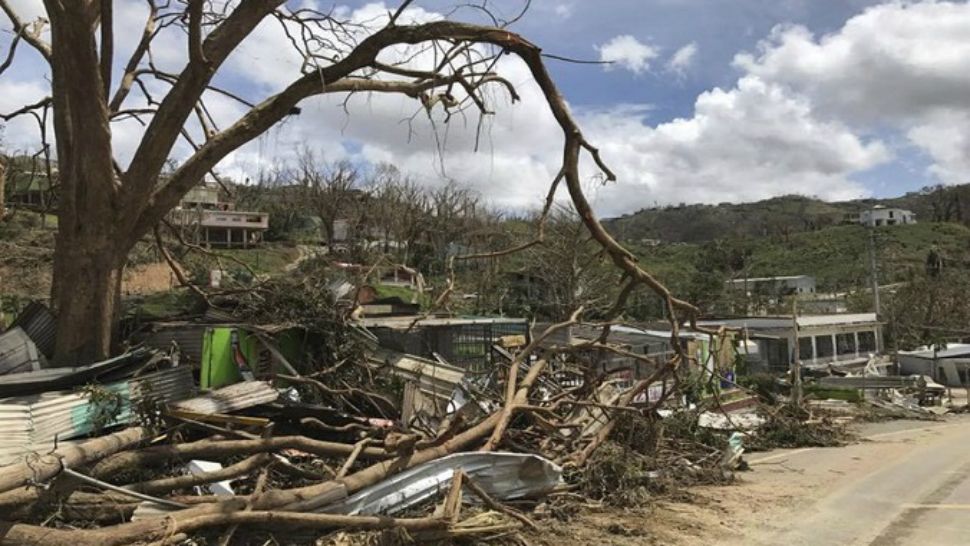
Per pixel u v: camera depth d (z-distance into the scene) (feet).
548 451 34.35
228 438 25.07
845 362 148.87
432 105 36.09
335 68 33.32
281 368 38.09
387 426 30.48
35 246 89.35
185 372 30.91
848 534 27.37
